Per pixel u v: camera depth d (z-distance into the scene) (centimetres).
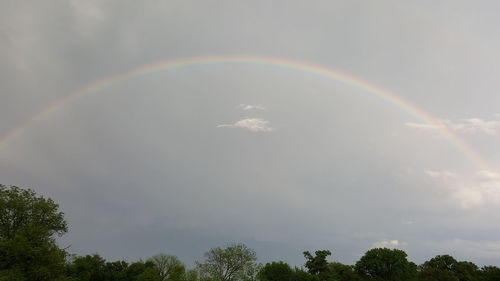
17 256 4519
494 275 9406
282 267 8625
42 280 4609
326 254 9600
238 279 7381
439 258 10719
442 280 9575
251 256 7638
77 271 8100
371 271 10969
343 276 9988
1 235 5075
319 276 9238
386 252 10925
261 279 7700
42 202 5497
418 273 10838
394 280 10638
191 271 7688
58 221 5641
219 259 7525
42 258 4675
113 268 9825
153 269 9562
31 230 4838
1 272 4212
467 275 9762
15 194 5359
